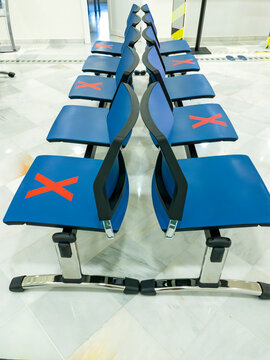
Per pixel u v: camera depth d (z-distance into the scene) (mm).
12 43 4801
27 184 1377
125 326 1337
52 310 1402
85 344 1277
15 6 4926
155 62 1858
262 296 1413
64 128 1797
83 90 2240
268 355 1232
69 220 1197
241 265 1596
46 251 1684
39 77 3861
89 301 1437
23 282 1458
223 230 1799
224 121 1875
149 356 1234
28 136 2670
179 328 1328
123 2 5102
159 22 5090
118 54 3006
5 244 1724
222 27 5195
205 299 1439
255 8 4973
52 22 5133
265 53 4688
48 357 1238
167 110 1560
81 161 1536
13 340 1297
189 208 1238
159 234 1782
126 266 1597
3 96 3385
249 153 2439
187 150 2000
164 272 1564
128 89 1285
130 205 1968
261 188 1335
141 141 2605
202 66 4172
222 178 1396
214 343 1273
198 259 1633
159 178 1237
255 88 3525
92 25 6418
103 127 1829
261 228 1819
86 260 1629
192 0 4875
